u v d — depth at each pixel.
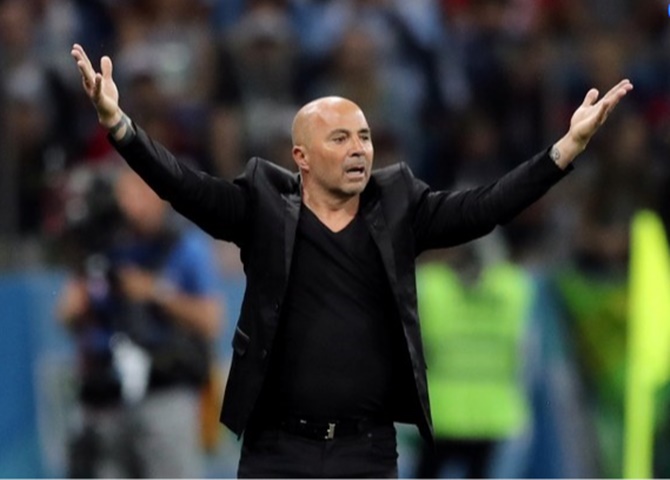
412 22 44.41
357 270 19.39
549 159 18.94
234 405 19.31
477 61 43.81
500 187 19.20
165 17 45.59
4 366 35.84
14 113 37.78
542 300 37.25
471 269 35.94
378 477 19.45
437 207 19.58
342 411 19.28
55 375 35.69
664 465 32.94
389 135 40.47
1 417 35.78
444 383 35.69
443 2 45.75
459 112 42.16
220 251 37.50
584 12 46.62
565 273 37.41
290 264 19.25
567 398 36.88
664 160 40.81
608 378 37.00
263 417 19.52
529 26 45.84
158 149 18.86
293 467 19.33
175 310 31.97
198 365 32.09
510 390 35.91
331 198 19.61
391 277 19.31
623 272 37.91
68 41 43.78
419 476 35.81
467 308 35.84
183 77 42.22
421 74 43.78
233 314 36.69
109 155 38.94
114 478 31.94
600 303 37.22
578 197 39.59
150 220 32.12
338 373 19.27
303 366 19.27
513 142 42.28
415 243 19.64
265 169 19.80
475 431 35.62
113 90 18.70
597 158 40.50
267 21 43.38
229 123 41.06
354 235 19.50
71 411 35.53
